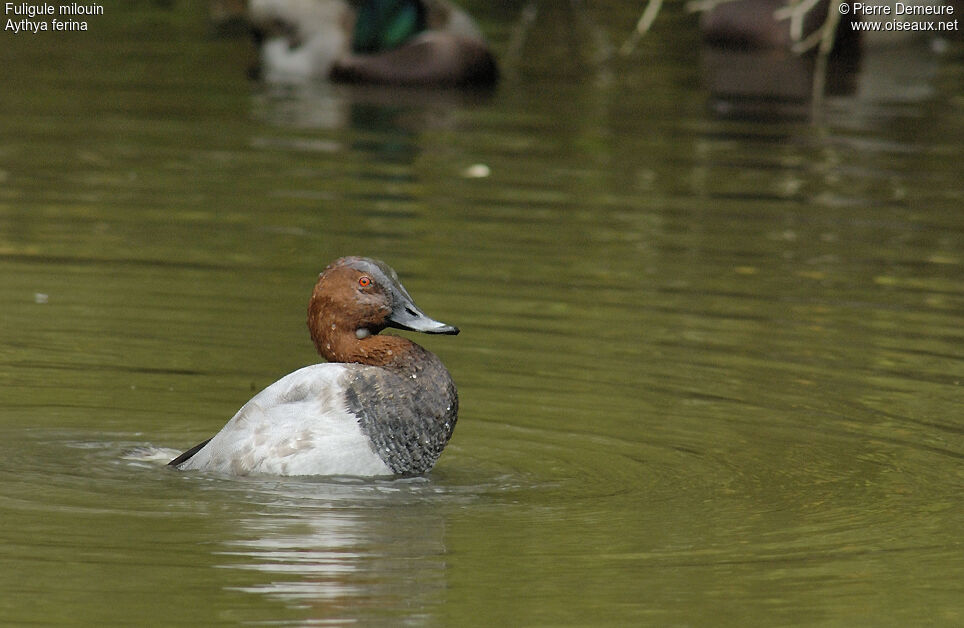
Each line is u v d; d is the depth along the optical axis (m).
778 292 13.38
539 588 7.30
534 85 23.97
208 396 10.62
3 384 10.59
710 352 11.70
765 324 12.45
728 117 21.48
